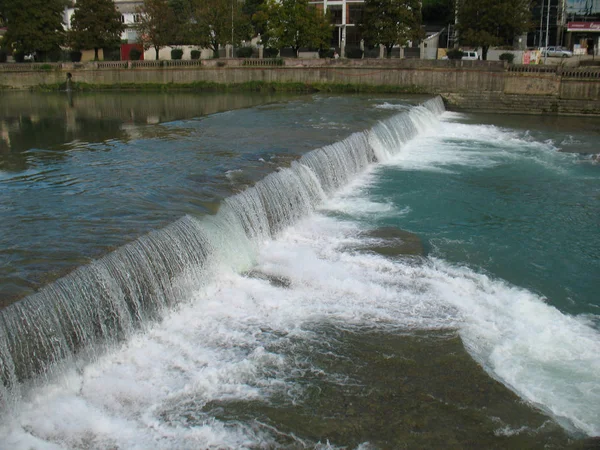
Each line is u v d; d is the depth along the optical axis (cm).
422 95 5250
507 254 1725
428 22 8556
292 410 991
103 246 1222
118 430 937
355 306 1335
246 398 1019
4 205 1580
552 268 1644
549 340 1231
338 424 958
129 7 9225
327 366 1109
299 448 909
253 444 916
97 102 5641
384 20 6022
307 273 1481
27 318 969
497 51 6481
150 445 911
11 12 7325
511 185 2480
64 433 921
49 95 6575
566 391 1058
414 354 1148
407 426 955
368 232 1833
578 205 2219
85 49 7588
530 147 3331
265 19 6656
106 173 1983
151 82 6988
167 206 1535
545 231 1931
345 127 2905
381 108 3919
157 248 1274
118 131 3366
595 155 3105
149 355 1126
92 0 7356
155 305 1228
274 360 1124
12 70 7238
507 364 1132
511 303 1397
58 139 3014
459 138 3628
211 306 1309
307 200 1989
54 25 7475
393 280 1477
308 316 1286
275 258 1578
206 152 2283
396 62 5644
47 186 1814
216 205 1553
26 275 1077
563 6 7581
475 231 1908
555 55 6850
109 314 1120
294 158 2100
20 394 943
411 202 2189
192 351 1145
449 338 1208
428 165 2812
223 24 6994
